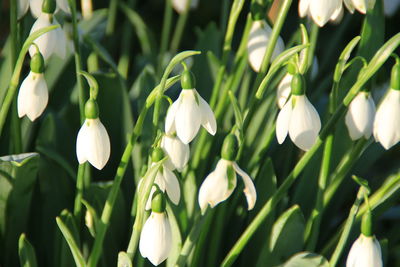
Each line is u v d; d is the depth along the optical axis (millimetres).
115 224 673
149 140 688
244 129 624
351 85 672
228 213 666
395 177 641
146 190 585
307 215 682
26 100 605
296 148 695
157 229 585
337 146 679
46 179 680
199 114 588
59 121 708
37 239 684
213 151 694
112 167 710
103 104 708
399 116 590
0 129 634
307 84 686
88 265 623
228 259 628
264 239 660
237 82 663
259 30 640
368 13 669
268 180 658
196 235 614
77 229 640
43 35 624
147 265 653
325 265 617
